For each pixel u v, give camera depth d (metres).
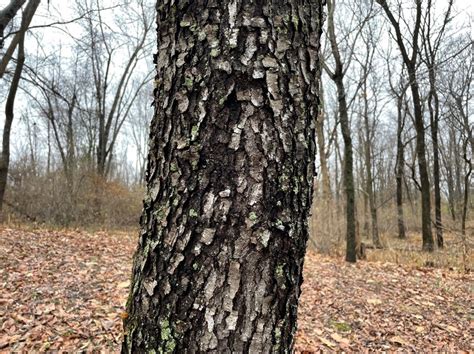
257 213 1.23
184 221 1.25
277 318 1.25
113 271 6.12
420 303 5.93
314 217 11.23
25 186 13.18
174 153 1.29
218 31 1.29
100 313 4.17
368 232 17.28
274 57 1.29
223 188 1.24
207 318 1.21
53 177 13.88
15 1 5.98
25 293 4.61
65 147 18.50
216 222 1.23
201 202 1.24
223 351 1.20
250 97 1.26
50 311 4.12
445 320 5.33
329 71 9.34
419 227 19.73
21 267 5.75
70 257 6.90
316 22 1.46
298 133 1.33
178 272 1.24
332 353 3.89
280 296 1.26
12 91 10.58
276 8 1.33
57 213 12.59
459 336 4.81
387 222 19.22
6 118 10.78
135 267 1.38
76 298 4.61
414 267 8.95
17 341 3.44
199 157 1.26
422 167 12.63
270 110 1.27
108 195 15.40
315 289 6.12
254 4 1.29
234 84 1.26
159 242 1.28
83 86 19.06
